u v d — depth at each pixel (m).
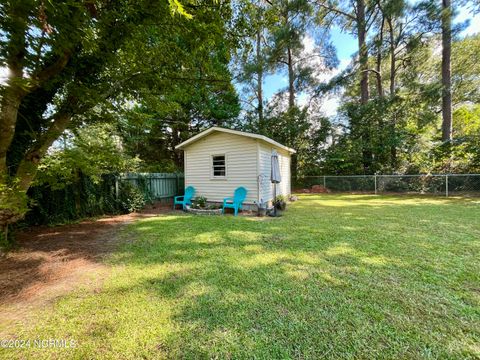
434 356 1.55
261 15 4.87
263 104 17.03
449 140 12.19
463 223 5.17
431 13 11.79
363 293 2.34
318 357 1.57
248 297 2.32
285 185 10.65
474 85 16.17
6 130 2.95
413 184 11.46
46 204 5.77
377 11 13.75
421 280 2.58
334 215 6.42
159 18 3.32
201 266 3.11
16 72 2.65
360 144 13.62
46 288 2.61
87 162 5.03
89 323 1.98
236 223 5.69
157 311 2.12
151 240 4.37
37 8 2.17
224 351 1.64
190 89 5.54
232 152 8.05
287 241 4.12
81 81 3.81
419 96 13.05
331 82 14.34
